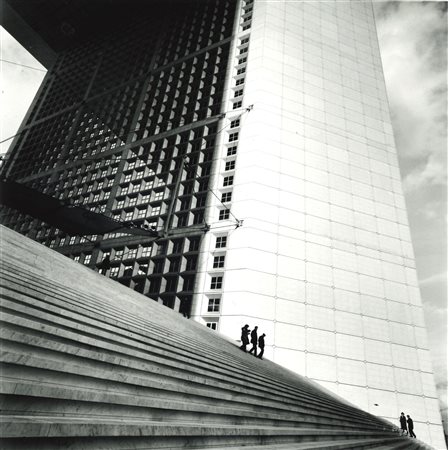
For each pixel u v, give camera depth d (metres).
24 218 60.69
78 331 6.03
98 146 64.81
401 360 37.97
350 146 50.41
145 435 4.02
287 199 42.97
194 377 7.22
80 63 89.12
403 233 46.53
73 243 53.19
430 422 35.34
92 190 57.25
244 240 39.16
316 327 36.59
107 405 4.31
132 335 7.72
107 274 46.12
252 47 55.69
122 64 79.56
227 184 45.03
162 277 41.34
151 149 56.50
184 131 54.31
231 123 50.38
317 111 51.28
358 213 45.56
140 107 65.44
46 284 8.31
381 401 34.91
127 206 51.28
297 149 46.91
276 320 35.66
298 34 57.91
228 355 13.27
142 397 5.05
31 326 4.83
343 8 65.50
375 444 10.08
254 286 36.72
